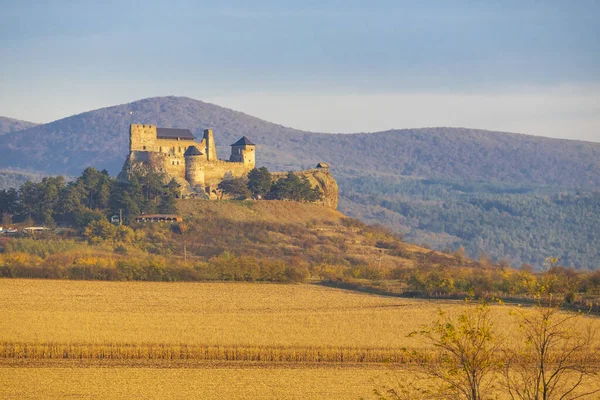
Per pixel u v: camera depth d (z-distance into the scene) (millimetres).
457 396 195500
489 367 194125
